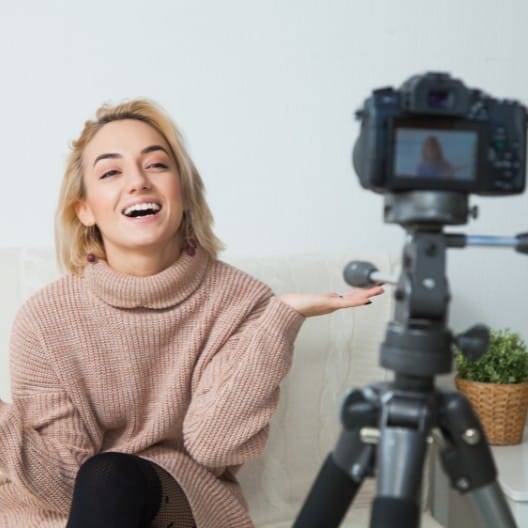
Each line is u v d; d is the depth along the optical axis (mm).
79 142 1421
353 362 1593
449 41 1865
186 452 1435
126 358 1372
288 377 1558
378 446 757
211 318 1408
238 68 1774
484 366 1651
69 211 1437
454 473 803
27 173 1717
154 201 1353
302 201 1823
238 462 1327
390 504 715
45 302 1384
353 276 872
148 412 1404
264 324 1309
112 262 1417
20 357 1374
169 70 1751
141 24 1735
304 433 1560
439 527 1472
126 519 1119
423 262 757
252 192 1799
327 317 1586
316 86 1810
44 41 1702
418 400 762
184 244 1423
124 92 1741
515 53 1901
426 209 752
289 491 1542
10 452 1230
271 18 1779
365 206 1851
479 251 1912
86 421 1375
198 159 1771
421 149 745
